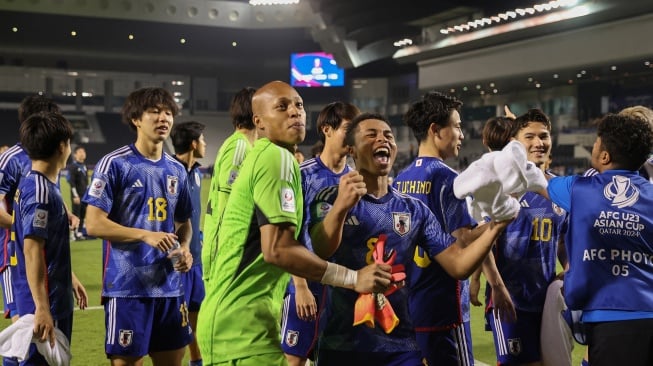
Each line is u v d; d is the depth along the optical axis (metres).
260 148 2.78
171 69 51.97
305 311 4.18
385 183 2.97
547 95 38.03
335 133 4.36
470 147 41.34
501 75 33.41
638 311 3.02
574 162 34.50
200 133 5.65
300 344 4.45
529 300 4.01
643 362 3.01
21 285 3.76
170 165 4.24
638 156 3.16
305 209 3.00
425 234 2.99
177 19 38.84
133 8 38.06
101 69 50.72
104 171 3.97
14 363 3.71
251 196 2.73
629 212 3.07
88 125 48.66
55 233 3.70
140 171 4.08
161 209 4.14
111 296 3.96
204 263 4.32
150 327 4.01
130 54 49.56
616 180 3.15
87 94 50.66
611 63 28.03
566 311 3.92
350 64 39.66
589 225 3.13
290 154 2.78
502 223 2.72
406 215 2.93
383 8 35.03
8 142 46.88
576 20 27.64
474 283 4.43
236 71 53.12
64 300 3.75
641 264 3.06
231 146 4.48
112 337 3.95
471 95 42.31
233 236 2.79
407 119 3.94
